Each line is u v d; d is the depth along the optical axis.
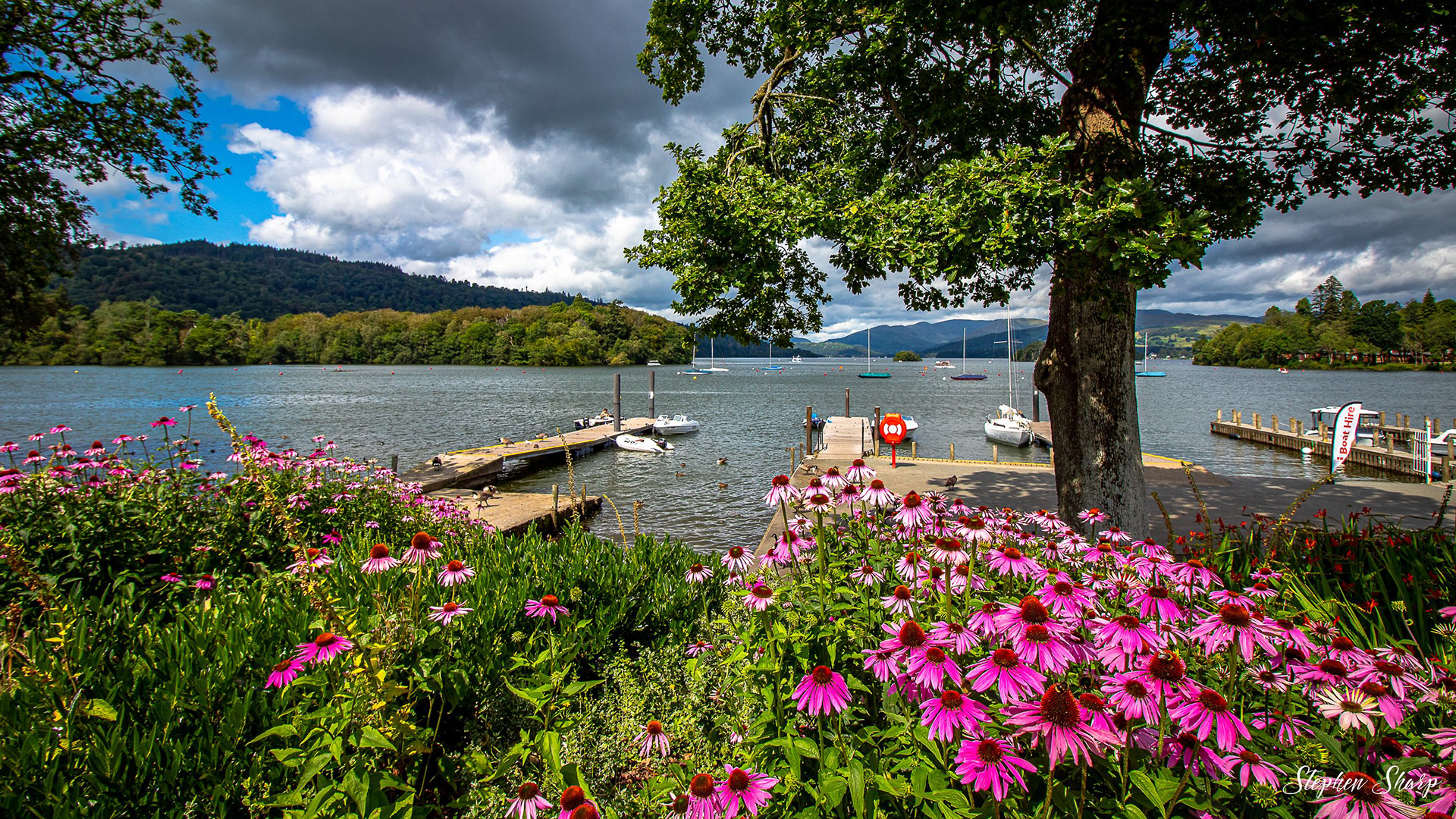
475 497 14.99
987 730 1.85
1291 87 7.54
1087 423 7.43
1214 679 2.33
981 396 76.12
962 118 8.39
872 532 3.91
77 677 2.39
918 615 2.71
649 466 25.95
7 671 2.26
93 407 47.62
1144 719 1.84
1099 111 7.27
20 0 9.13
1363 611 3.67
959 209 6.25
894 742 2.22
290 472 6.01
